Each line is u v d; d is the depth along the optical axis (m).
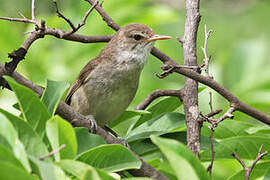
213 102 10.88
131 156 5.97
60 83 6.90
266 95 10.74
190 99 8.77
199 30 17.20
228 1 17.98
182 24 16.42
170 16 12.74
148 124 8.74
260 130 8.60
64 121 5.42
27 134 5.55
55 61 12.06
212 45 16.89
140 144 8.40
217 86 8.20
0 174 4.52
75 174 5.14
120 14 12.60
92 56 12.23
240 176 8.17
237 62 12.15
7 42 11.68
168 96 9.41
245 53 12.24
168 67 7.90
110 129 10.98
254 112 8.33
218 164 10.13
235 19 17.53
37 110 5.97
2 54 11.70
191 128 8.21
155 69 14.35
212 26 17.31
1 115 5.31
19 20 7.66
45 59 11.98
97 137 6.28
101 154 5.89
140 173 6.94
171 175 8.41
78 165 5.20
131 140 8.34
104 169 5.93
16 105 8.26
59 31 7.94
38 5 13.91
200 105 10.91
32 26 12.52
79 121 7.73
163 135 8.53
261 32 17.03
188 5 9.77
